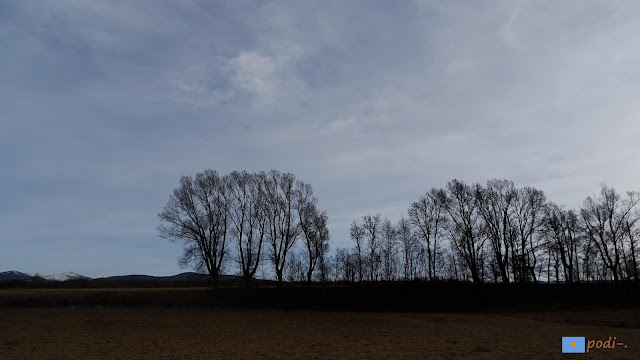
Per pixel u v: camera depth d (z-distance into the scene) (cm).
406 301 6556
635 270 6738
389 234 7800
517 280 7188
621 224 6875
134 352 2808
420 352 2795
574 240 7312
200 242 6794
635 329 3978
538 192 7225
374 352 2800
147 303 6044
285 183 7244
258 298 6544
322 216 7275
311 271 7119
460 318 4984
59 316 4725
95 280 8706
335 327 4147
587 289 6825
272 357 2641
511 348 2931
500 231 7188
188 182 6894
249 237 7056
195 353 2778
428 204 7631
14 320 4406
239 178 7175
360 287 6944
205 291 6819
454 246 7406
